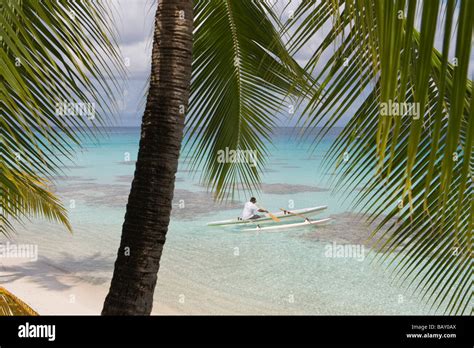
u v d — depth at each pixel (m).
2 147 2.09
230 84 4.03
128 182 31.72
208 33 3.81
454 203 2.04
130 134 97.12
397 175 2.14
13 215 3.13
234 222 17.95
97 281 11.27
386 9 0.78
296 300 10.52
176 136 2.28
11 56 1.77
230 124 4.17
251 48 3.92
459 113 0.67
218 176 4.26
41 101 1.86
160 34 2.28
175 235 16.84
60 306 9.14
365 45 0.94
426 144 2.02
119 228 17.84
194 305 10.21
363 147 2.18
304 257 14.03
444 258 2.25
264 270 12.93
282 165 39.81
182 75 2.28
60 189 28.22
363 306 9.97
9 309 3.62
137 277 2.28
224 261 13.78
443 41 0.65
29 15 1.67
